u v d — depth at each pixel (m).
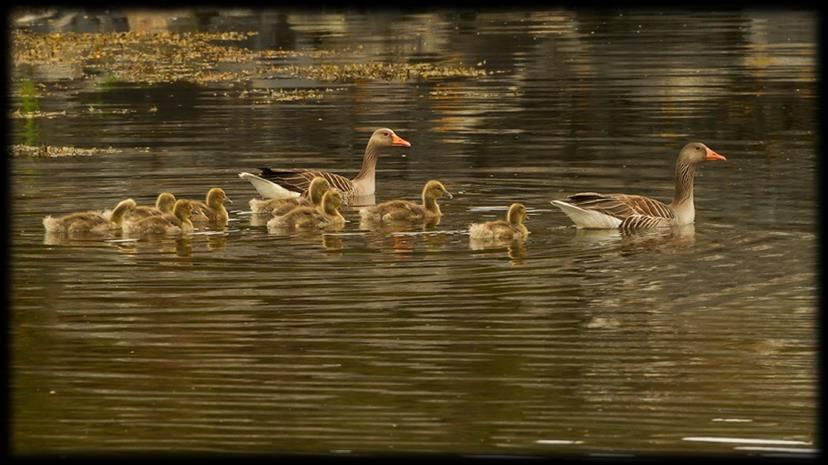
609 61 37.81
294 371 13.97
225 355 14.48
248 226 20.94
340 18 47.56
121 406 13.08
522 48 40.62
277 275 17.72
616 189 23.12
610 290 16.88
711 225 20.52
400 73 36.50
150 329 15.38
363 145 27.55
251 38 43.62
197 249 19.27
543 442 12.15
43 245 19.50
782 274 17.55
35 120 30.61
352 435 12.32
